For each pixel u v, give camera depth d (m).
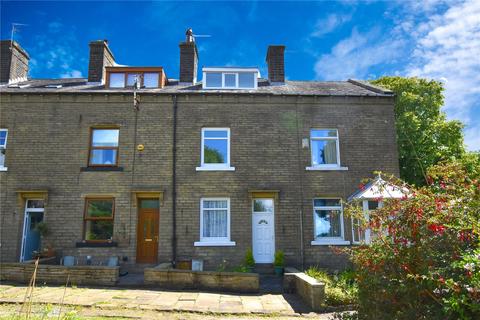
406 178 21.94
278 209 14.69
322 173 15.08
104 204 14.71
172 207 14.55
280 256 13.89
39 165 14.77
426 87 22.83
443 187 4.92
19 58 18.66
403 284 4.45
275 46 18.16
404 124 21.41
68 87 16.69
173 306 8.69
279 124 15.41
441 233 4.35
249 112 15.47
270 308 8.84
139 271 13.92
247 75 17.03
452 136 22.28
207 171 14.90
